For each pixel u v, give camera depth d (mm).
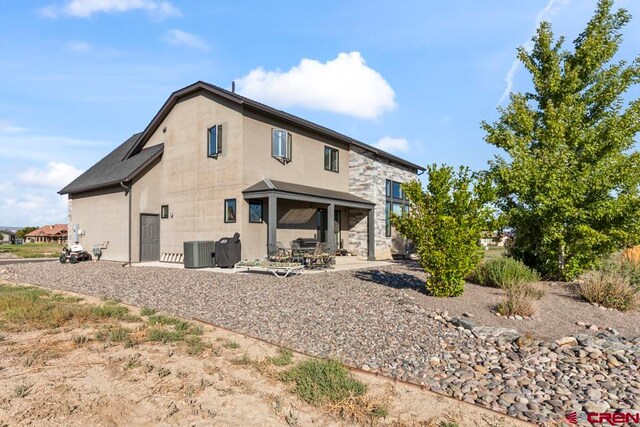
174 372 4613
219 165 15297
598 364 5242
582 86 12414
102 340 5750
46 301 8500
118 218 17672
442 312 7270
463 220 8547
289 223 16703
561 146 11266
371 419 3670
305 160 17375
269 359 5027
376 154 19500
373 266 14797
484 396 4234
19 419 3492
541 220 11023
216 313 7426
